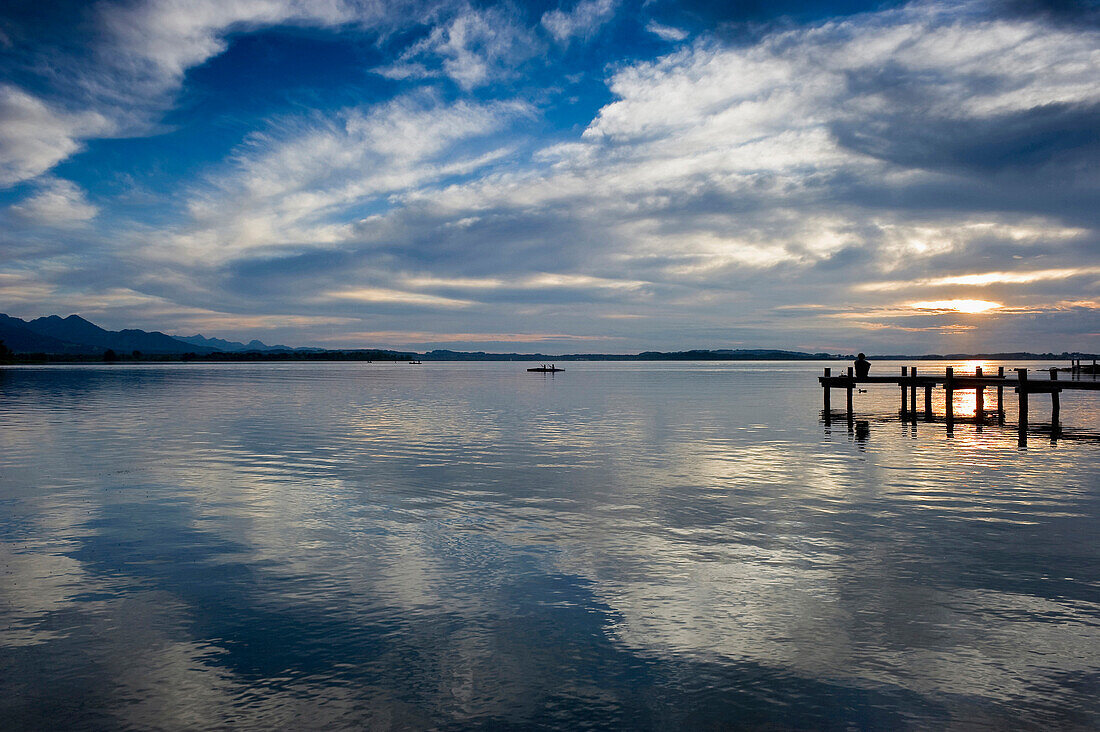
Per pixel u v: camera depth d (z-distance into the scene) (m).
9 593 10.05
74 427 33.97
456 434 31.08
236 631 8.70
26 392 68.12
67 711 6.82
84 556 11.87
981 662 7.84
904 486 18.30
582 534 13.33
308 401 55.56
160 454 24.44
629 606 9.55
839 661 7.87
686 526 13.95
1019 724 6.57
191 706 6.91
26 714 6.76
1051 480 19.20
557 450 25.59
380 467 21.55
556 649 8.20
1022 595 9.95
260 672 7.62
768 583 10.47
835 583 10.48
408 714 6.77
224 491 17.61
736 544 12.60
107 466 21.72
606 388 81.69
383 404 51.94
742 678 7.48
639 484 18.62
